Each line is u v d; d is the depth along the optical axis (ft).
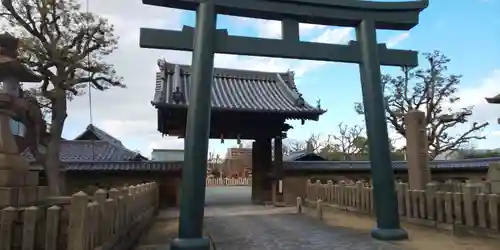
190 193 27.78
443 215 36.65
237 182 180.04
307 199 73.41
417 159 51.11
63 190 64.28
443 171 81.41
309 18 33.83
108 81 61.41
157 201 64.23
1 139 26.78
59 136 53.06
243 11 32.27
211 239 35.53
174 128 74.79
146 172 71.31
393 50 35.94
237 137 77.71
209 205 74.84
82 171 68.28
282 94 85.56
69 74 57.93
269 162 79.15
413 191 41.19
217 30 31.27
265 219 51.16
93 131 105.70
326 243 32.58
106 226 24.21
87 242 19.95
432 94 106.11
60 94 52.95
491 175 41.47
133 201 34.53
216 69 91.09
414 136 51.98
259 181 79.00
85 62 59.21
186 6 31.24
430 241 31.68
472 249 28.81
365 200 50.26
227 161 216.13
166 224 49.52
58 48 56.03
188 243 26.78
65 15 55.98
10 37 31.76
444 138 107.65
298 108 75.72
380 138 33.14
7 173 25.94
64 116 54.19
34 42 54.34
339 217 51.93
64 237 20.63
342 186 57.98
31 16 53.88
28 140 46.21
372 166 33.55
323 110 74.84
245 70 92.79
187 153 28.45
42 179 61.57
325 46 34.06
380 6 35.22
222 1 31.32
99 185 69.51
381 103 33.76
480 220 32.45
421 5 35.86
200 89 29.32
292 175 78.48
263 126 78.33
